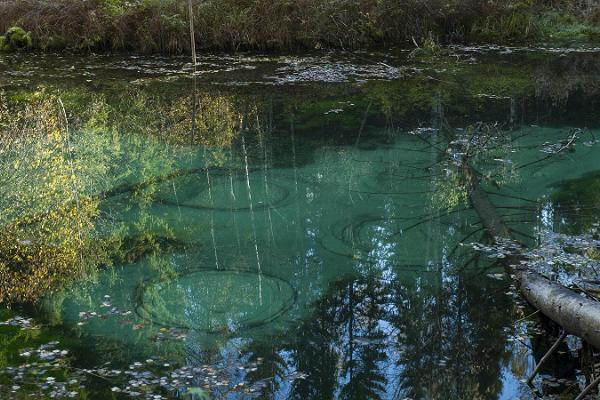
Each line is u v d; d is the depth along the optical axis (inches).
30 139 283.6
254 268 174.7
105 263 178.1
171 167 253.8
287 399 119.6
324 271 173.0
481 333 142.7
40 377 123.0
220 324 147.0
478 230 195.8
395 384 125.3
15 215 209.3
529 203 214.1
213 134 295.3
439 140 282.5
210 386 121.6
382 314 151.9
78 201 220.5
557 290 135.9
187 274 171.3
